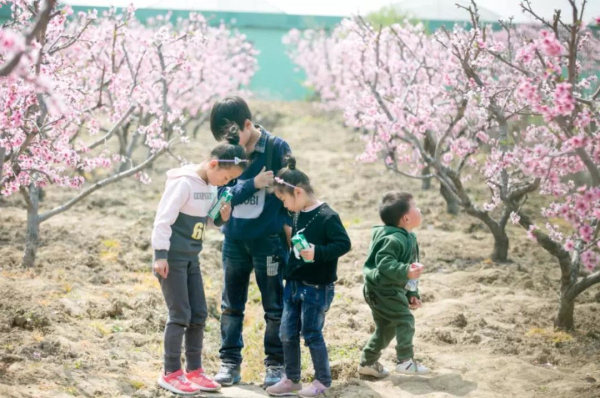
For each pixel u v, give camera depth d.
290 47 27.31
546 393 4.61
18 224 9.24
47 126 5.99
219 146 4.35
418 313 6.54
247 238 4.54
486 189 12.48
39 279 6.84
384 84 11.99
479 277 7.73
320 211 4.40
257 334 6.30
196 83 13.71
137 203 11.50
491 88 6.21
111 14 11.62
